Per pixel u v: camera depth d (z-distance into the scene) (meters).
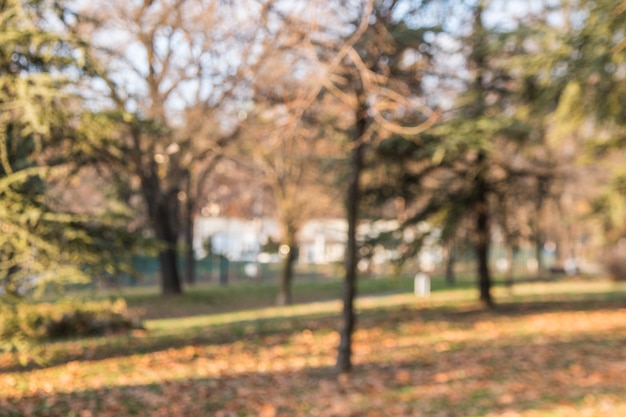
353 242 9.88
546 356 10.69
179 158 16.39
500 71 15.00
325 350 12.05
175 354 11.30
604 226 15.87
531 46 13.62
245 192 37.00
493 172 17.94
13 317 8.73
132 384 8.80
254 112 10.18
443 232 16.80
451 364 10.40
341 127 10.67
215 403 7.88
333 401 8.03
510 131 15.24
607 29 9.55
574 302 19.69
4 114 8.47
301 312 20.08
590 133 13.62
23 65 8.81
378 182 16.56
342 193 17.48
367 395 8.35
